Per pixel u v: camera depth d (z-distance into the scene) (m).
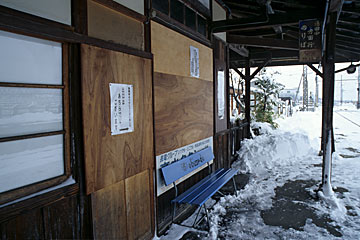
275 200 3.75
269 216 3.24
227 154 5.24
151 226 2.66
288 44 5.73
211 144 4.24
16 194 1.50
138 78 2.42
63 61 1.78
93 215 1.94
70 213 1.81
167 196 3.01
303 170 5.32
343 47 7.40
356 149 7.39
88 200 1.93
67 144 1.82
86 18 1.90
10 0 1.42
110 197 2.11
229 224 3.05
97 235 1.98
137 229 2.44
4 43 1.45
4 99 1.47
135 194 2.41
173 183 3.00
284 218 3.17
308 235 2.76
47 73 1.69
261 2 3.67
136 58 2.39
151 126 2.62
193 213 3.39
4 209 1.41
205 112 3.96
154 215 2.71
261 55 7.43
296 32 5.87
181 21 3.33
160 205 2.86
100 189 2.01
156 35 2.73
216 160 4.52
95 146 1.95
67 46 1.81
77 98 1.85
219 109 4.65
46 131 1.69
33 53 1.60
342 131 11.74
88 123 1.89
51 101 1.72
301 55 3.76
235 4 5.02
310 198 3.79
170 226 3.02
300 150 6.66
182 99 3.26
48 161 1.71
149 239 2.61
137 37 2.46
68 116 1.83
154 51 2.70
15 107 1.52
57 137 1.77
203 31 4.02
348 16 4.65
